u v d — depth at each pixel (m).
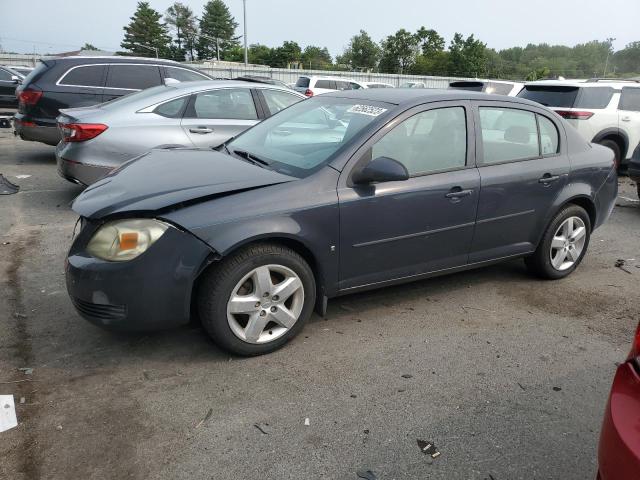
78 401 2.84
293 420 2.76
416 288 4.51
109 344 3.42
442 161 3.84
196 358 3.30
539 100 10.10
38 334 3.50
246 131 4.56
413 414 2.85
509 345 3.62
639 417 1.76
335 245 3.42
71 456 2.46
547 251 4.57
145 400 2.88
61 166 6.14
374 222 3.53
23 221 5.90
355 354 3.42
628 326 3.97
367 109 3.83
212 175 3.38
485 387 3.12
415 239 3.76
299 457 2.51
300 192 3.29
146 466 2.42
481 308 4.18
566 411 2.93
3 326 3.57
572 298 4.43
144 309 2.99
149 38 109.06
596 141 9.69
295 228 3.22
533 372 3.30
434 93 3.99
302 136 3.96
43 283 4.29
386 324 3.84
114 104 6.32
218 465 2.44
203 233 2.99
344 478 2.39
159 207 2.99
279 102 6.96
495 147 4.12
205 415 2.77
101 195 3.25
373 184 3.51
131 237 2.96
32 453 2.46
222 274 3.09
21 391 2.90
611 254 5.66
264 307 3.26
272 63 92.69
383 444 2.62
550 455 2.60
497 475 2.46
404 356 3.42
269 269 3.22
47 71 8.34
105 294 2.98
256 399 2.92
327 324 3.81
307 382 3.10
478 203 3.98
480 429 2.76
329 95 4.42
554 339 3.73
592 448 2.66
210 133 6.32
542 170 4.32
